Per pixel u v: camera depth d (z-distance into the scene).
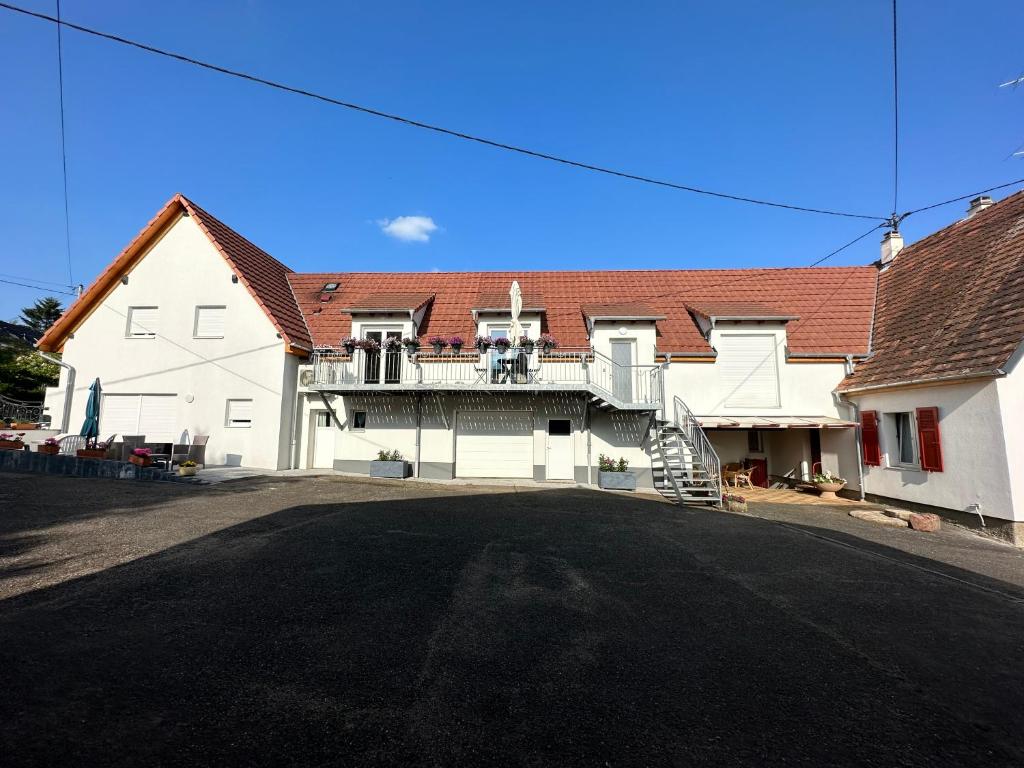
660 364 15.16
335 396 16.25
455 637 4.14
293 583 5.31
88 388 16.39
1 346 28.72
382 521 8.57
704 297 17.73
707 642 4.20
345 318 17.80
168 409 16.27
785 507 12.27
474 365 15.43
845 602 5.29
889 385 12.13
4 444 14.16
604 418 15.51
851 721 3.11
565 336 16.14
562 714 3.07
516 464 16.09
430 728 2.88
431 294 18.20
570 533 8.16
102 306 16.67
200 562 5.91
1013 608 5.32
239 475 13.80
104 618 4.29
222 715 2.95
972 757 2.80
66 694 3.10
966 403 10.19
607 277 19.66
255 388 15.86
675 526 9.02
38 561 5.78
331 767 2.53
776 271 18.73
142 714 2.92
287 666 3.57
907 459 12.30
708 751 2.76
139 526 7.53
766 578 6.05
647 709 3.16
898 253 17.58
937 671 3.82
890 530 9.72
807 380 15.11
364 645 3.95
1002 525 9.34
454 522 8.72
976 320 10.95
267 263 19.52
